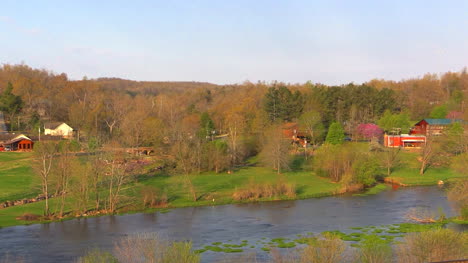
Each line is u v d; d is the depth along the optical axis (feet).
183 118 538.47
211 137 439.22
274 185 267.59
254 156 414.41
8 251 152.87
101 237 171.42
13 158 344.90
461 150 355.15
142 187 258.78
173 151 331.16
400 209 222.89
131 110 574.56
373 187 291.79
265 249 153.58
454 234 114.32
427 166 355.77
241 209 228.22
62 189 229.86
